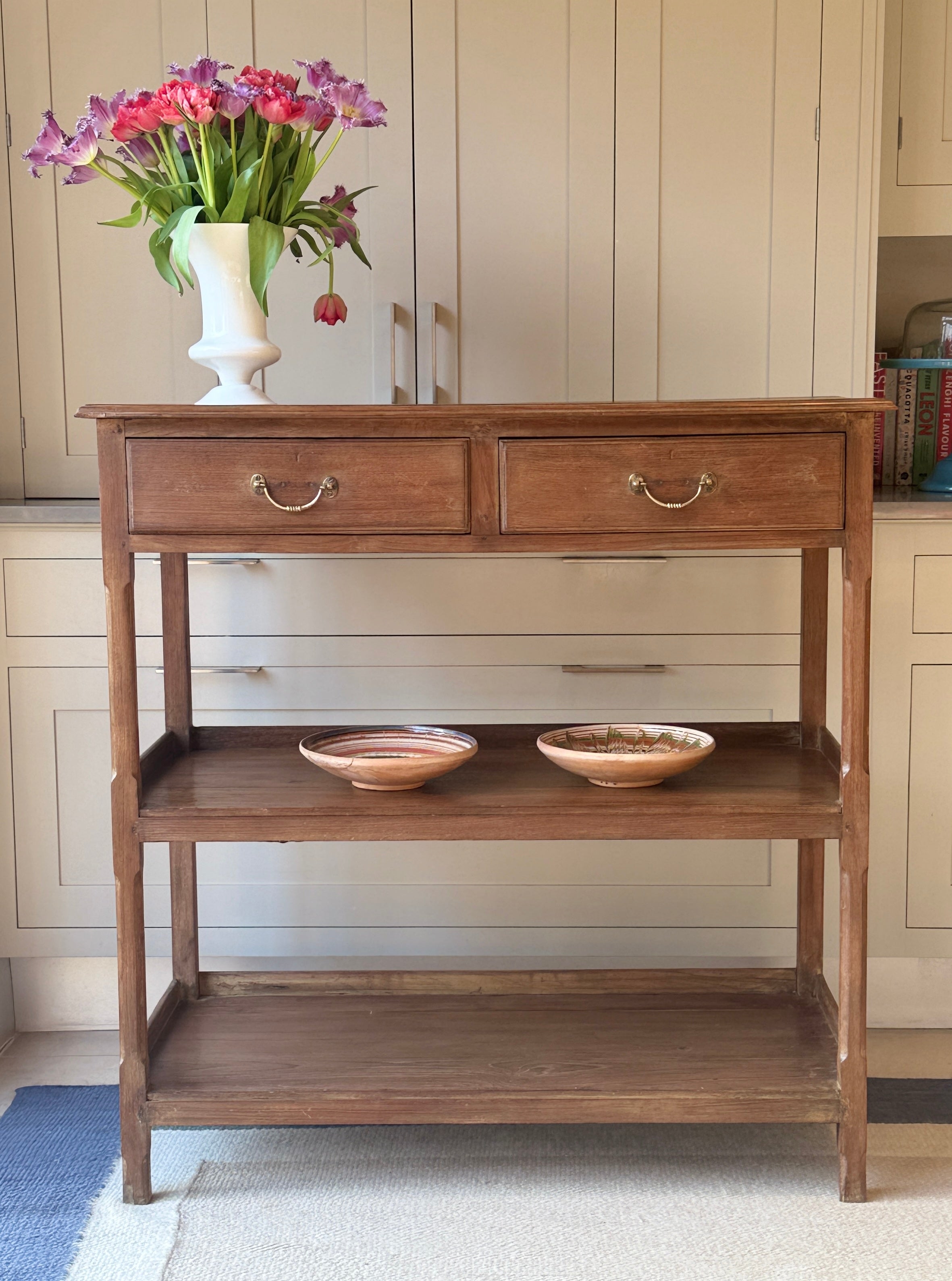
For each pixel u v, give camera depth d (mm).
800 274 2232
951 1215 1694
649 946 2271
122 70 2201
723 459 1605
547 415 1581
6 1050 2256
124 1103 1723
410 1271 1575
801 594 2100
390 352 2234
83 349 2273
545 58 2191
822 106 2195
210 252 1807
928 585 2172
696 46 2189
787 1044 1870
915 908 2242
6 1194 1764
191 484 1619
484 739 2062
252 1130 1967
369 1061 1817
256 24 2184
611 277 2236
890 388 2602
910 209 2398
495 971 2107
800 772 1867
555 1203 1735
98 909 2244
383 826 1681
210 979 2080
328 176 2213
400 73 2191
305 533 1625
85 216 2244
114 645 1652
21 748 2213
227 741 2049
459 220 2227
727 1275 1563
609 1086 1730
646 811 1680
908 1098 2047
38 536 2164
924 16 2350
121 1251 1624
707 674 2215
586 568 2195
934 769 2211
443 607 2205
